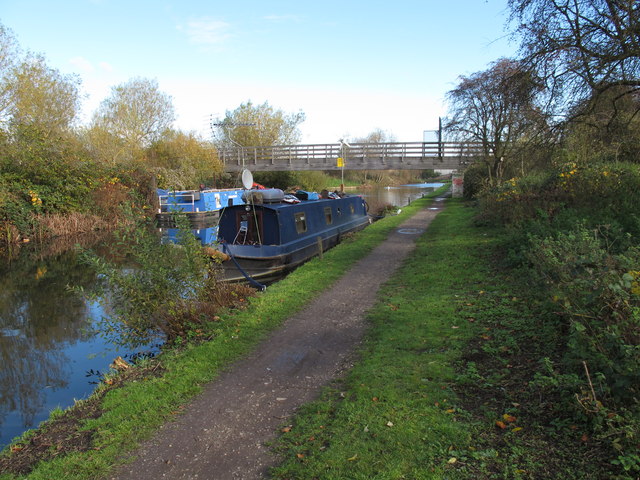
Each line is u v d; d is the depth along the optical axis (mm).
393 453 3750
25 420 5898
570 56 10234
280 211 13930
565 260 5281
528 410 4129
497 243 12531
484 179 26328
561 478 3203
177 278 7855
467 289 8547
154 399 5180
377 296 9016
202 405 5062
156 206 27734
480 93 24719
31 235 22625
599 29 9805
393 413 4371
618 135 11961
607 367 3762
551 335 5590
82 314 10844
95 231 25859
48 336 9367
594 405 3582
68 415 5141
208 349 6551
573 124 11367
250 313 8156
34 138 24719
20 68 25219
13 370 7605
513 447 3613
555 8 10086
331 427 4285
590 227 8305
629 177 11023
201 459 4062
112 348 8422
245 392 5320
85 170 27141
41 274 15539
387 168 39719
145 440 4414
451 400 4512
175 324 7523
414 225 20578
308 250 15430
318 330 7273
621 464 3215
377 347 6164
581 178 11727
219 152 44594
